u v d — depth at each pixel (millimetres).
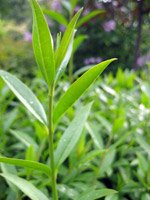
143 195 329
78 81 218
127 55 1267
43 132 335
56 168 234
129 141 410
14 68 1168
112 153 341
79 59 1465
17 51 1215
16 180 226
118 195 339
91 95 499
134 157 398
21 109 455
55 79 222
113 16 1070
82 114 257
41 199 225
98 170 333
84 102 475
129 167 362
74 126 251
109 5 1047
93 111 470
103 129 433
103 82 587
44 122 230
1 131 387
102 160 338
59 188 311
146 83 493
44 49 211
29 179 317
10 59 1186
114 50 1333
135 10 1005
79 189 322
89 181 332
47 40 208
